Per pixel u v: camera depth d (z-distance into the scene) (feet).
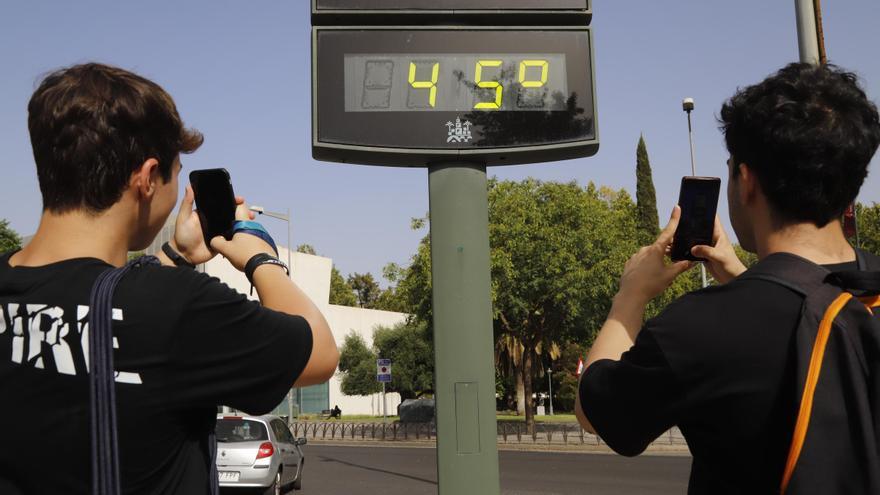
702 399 4.83
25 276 4.92
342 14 14.84
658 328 5.05
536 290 92.07
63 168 5.05
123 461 4.57
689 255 6.39
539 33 15.35
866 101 5.16
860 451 4.40
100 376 4.60
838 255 5.25
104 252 5.16
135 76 5.38
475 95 15.06
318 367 5.23
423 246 102.63
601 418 5.28
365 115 14.78
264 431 45.78
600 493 46.78
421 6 15.01
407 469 67.26
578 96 15.28
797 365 4.58
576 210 94.07
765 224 5.39
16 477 4.61
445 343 15.10
